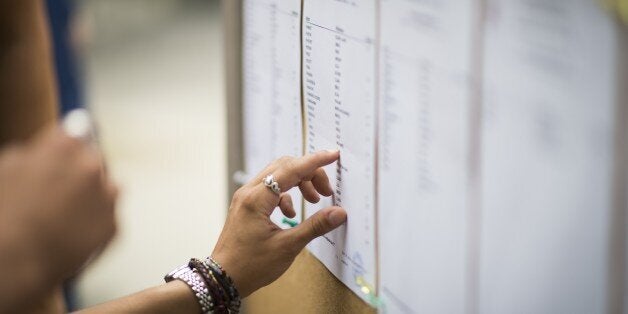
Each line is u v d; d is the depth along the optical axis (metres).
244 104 1.33
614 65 0.63
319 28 1.04
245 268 1.06
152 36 5.46
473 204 0.78
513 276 0.75
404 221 0.91
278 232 1.05
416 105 0.85
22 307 0.60
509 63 0.72
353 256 1.03
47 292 0.62
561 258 0.69
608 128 0.64
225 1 1.34
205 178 3.73
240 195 1.07
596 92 0.64
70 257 0.62
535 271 0.72
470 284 0.80
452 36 0.79
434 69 0.82
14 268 0.59
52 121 0.97
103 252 0.68
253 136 1.30
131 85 4.63
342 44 0.99
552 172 0.69
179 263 3.10
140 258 3.14
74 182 0.61
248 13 1.26
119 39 5.38
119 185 0.66
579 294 0.68
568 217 0.68
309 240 1.04
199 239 3.28
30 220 0.60
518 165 0.72
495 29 0.73
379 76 0.92
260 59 1.24
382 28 0.90
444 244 0.84
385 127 0.92
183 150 3.95
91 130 0.66
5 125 0.93
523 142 0.71
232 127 1.38
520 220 0.73
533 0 0.69
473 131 0.77
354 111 0.98
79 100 2.66
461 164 0.79
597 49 0.64
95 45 5.23
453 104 0.80
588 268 0.67
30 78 0.94
